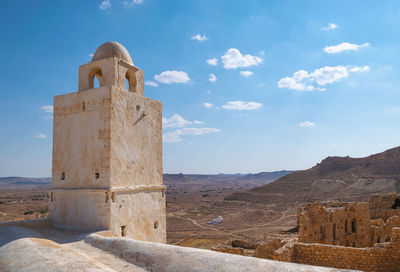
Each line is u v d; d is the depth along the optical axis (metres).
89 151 12.23
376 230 31.41
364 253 15.04
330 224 27.62
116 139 11.93
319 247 15.73
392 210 36.59
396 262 15.12
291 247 15.77
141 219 12.75
